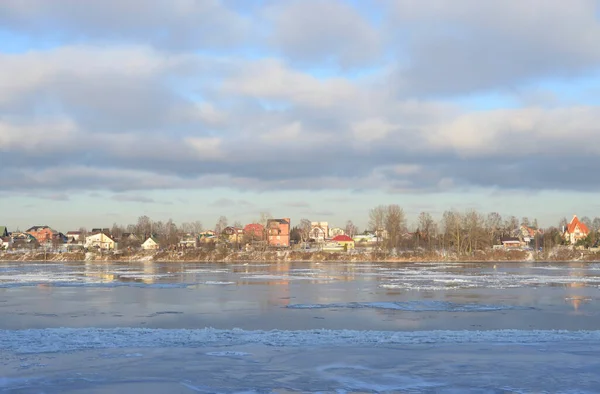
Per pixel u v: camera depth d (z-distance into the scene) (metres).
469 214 171.75
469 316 46.09
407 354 26.86
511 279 84.75
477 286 73.06
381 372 23.38
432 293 64.56
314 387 21.31
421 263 141.00
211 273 102.31
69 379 22.25
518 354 26.77
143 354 26.89
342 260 156.62
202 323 42.22
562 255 156.00
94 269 118.38
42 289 71.12
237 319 44.34
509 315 46.69
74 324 41.84
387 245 176.00
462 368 23.98
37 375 22.86
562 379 22.14
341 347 28.70
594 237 190.12
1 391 20.66
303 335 32.47
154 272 106.19
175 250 176.00
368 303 55.00
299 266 127.81
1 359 25.77
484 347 28.69
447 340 30.84
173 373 23.25
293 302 56.16
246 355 26.67
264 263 145.12
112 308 51.56
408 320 43.81
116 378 22.45
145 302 56.34
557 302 55.84
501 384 21.52
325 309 50.62
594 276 90.94
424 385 21.50
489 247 178.88
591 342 30.31
